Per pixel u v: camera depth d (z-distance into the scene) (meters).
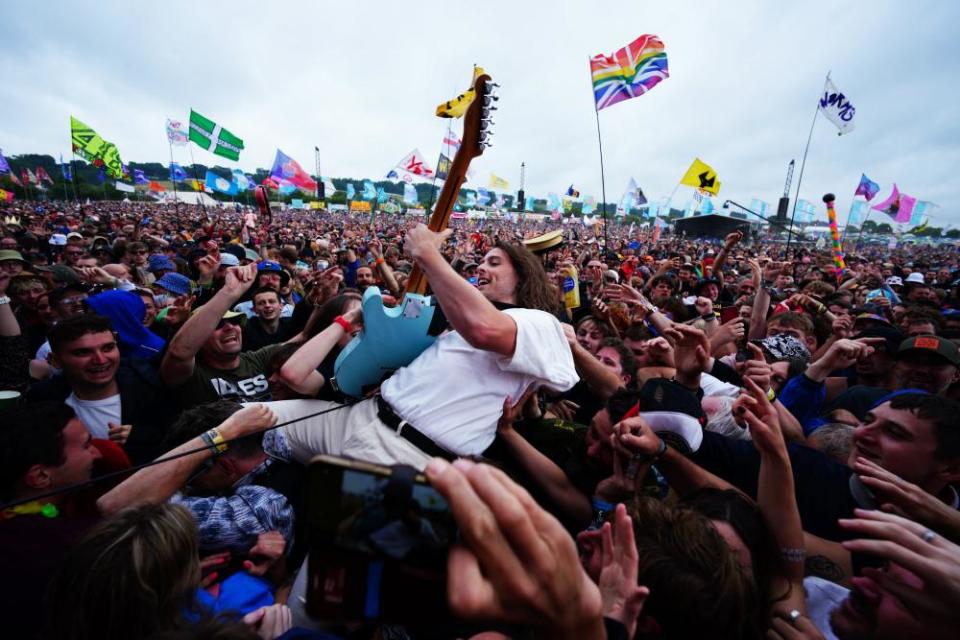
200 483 1.93
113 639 1.13
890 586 1.11
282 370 1.77
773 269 9.09
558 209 41.75
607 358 3.17
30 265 5.93
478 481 0.62
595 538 1.31
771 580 1.45
